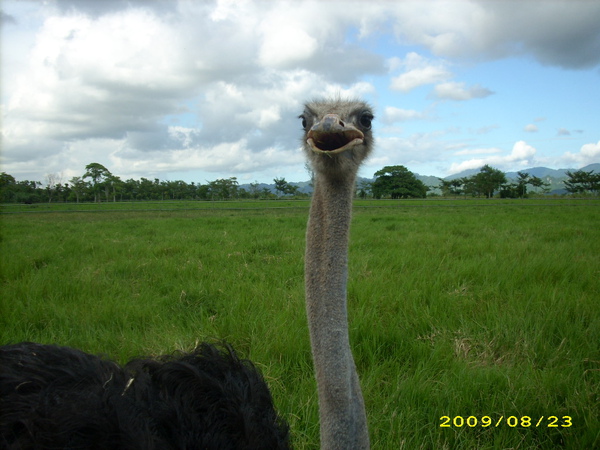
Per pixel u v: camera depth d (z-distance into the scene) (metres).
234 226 15.18
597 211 23.41
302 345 4.30
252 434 2.10
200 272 7.33
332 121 2.27
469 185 83.38
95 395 1.97
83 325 4.98
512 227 13.81
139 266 7.80
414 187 78.06
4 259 8.14
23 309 5.39
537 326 4.60
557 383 3.61
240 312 5.30
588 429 3.12
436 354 4.15
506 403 3.44
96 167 73.19
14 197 57.97
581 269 7.07
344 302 2.06
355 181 2.38
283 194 73.06
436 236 11.23
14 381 2.04
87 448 1.74
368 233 12.23
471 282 6.54
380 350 4.39
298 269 7.43
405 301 5.50
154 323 5.12
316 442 3.14
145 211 28.94
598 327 4.62
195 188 79.25
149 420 1.93
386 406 3.40
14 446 1.72
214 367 2.53
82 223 17.75
